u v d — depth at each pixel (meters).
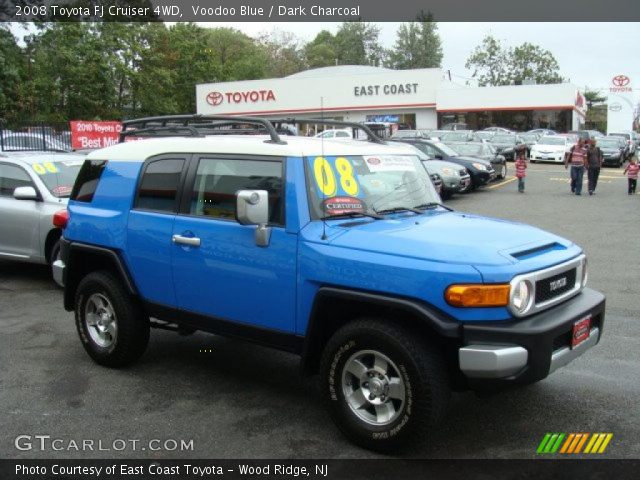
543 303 3.92
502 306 3.67
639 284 8.48
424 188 5.18
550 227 13.47
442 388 3.77
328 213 4.34
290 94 49.66
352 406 4.06
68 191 8.74
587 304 4.18
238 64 77.38
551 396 4.86
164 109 48.81
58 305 7.69
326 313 4.19
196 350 6.03
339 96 49.12
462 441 4.14
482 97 46.81
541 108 45.97
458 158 20.30
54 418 4.56
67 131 24.41
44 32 33.91
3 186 8.94
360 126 5.39
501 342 3.63
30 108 36.25
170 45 52.62
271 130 4.60
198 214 4.81
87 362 5.71
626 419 4.46
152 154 5.22
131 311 5.32
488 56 94.12
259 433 4.30
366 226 4.28
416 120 48.62
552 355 3.79
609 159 31.36
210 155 4.83
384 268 3.84
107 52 43.91
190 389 5.07
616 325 6.67
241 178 4.59
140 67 47.53
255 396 4.93
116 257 5.27
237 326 4.59
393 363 3.82
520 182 20.47
